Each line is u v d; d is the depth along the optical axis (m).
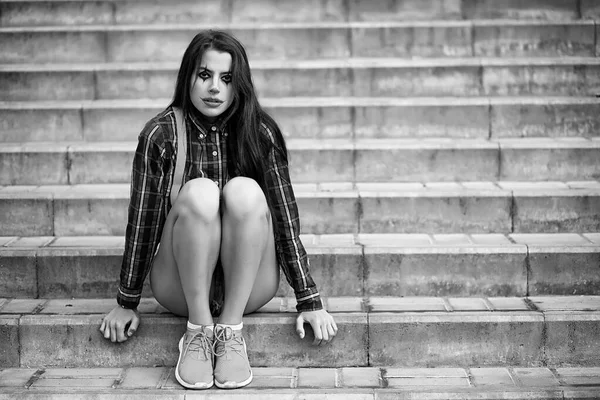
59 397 3.34
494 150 4.60
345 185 4.55
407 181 4.62
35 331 3.65
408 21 5.61
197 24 5.50
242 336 3.55
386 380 3.51
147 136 3.40
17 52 5.32
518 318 3.64
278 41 5.36
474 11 5.61
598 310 3.72
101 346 3.65
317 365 3.66
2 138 4.84
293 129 4.88
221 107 3.43
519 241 4.11
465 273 3.97
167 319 3.63
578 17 5.58
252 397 3.33
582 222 4.29
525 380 3.50
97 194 4.31
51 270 3.96
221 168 3.51
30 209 4.29
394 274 3.97
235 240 3.31
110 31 5.32
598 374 3.56
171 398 3.33
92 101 5.00
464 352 3.66
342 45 5.36
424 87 5.09
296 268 3.55
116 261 3.95
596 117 4.87
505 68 5.08
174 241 3.31
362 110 4.87
